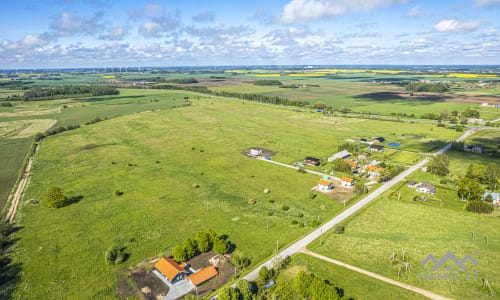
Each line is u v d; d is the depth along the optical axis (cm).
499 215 7144
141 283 5019
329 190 8581
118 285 4991
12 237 6391
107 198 8125
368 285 4875
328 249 5825
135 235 6406
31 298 4747
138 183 9075
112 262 5525
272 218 7044
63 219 7094
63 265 5500
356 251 5753
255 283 4956
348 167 9856
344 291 4750
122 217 7150
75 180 9338
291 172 9969
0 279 5156
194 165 10612
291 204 7756
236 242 6109
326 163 10781
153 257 5681
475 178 8812
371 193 8375
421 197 8106
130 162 10912
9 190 8794
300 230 6531
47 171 10125
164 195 8275
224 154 11806
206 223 6844
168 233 6462
